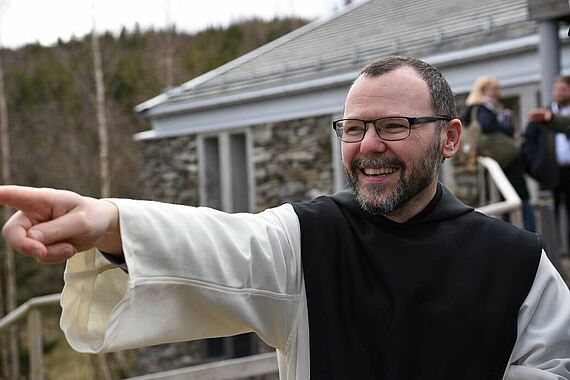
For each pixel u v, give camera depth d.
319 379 1.64
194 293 1.48
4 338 17.84
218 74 11.86
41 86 27.66
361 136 1.71
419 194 1.74
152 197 11.95
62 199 1.28
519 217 5.00
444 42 8.14
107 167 19.28
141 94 28.12
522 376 1.65
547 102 5.82
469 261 1.71
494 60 7.57
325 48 10.41
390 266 1.68
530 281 1.71
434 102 1.72
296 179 9.66
